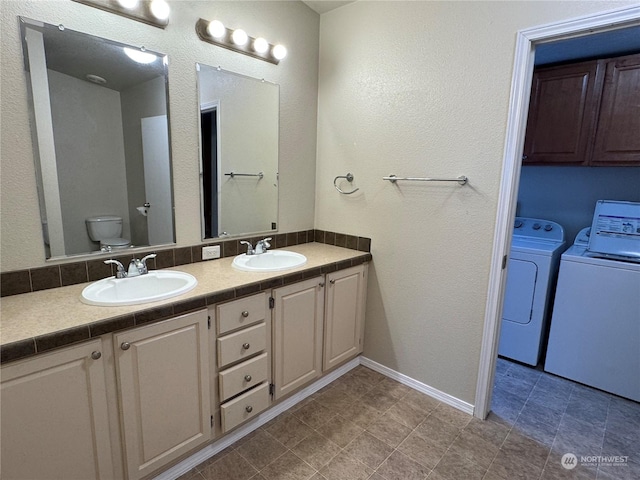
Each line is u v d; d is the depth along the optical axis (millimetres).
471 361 2051
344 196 2557
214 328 1602
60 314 1259
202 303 1502
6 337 1073
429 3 1975
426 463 1702
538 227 2998
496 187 1842
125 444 1356
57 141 1511
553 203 2994
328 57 2525
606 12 1462
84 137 1588
